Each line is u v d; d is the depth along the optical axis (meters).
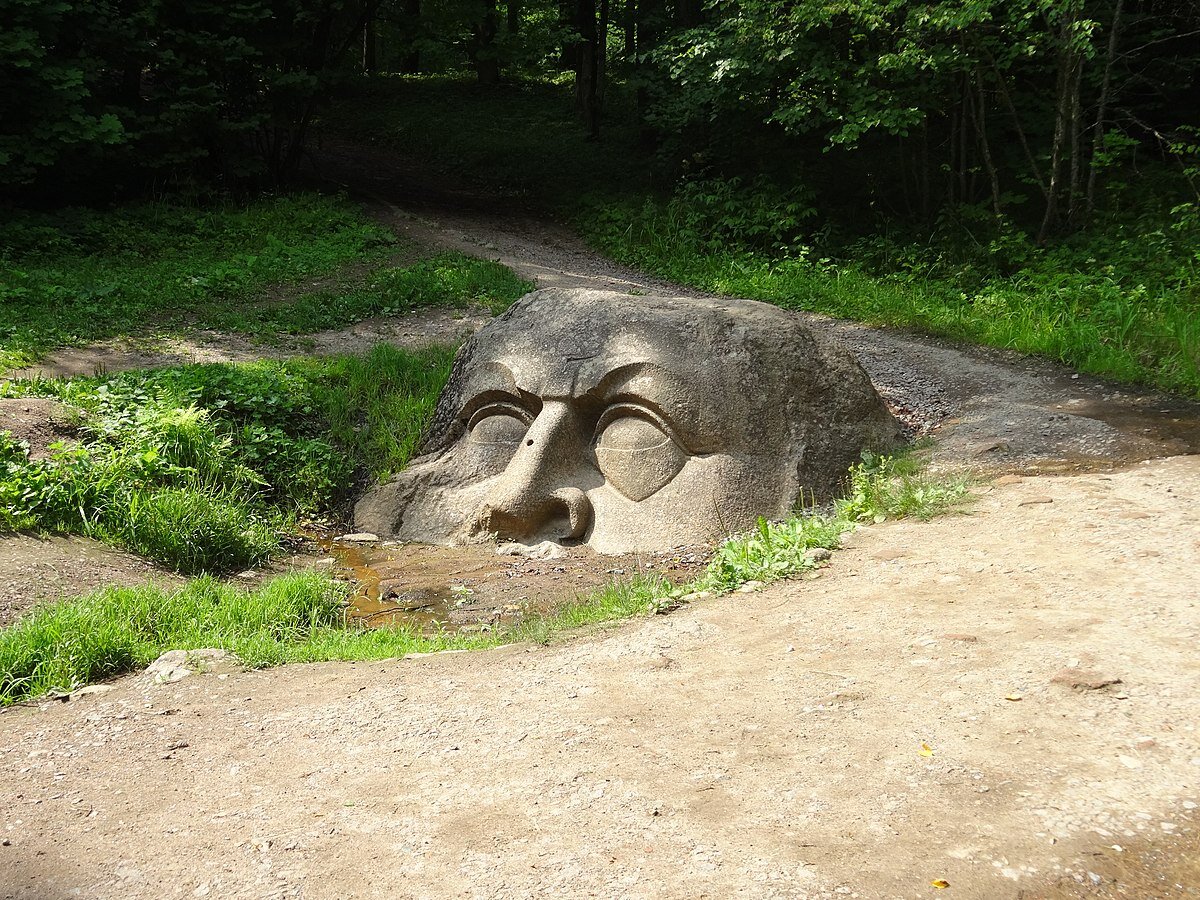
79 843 3.37
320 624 6.11
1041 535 5.70
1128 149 17.70
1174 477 6.65
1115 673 3.76
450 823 3.28
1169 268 12.70
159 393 9.28
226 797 3.62
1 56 16.17
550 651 4.96
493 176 26.17
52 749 4.15
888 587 5.16
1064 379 10.23
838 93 17.23
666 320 8.25
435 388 10.27
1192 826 2.88
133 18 17.98
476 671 4.75
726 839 3.03
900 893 2.72
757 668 4.30
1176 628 4.14
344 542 8.30
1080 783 3.11
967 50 15.76
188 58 19.11
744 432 7.84
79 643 5.09
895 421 8.89
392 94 34.19
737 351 8.04
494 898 2.87
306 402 9.96
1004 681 3.83
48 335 11.87
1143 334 10.66
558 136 28.17
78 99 17.11
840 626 4.68
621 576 6.90
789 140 20.56
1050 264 13.59
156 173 19.36
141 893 3.05
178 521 7.21
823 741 3.55
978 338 11.98
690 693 4.11
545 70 36.38
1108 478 6.80
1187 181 16.06
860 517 6.71
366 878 3.03
